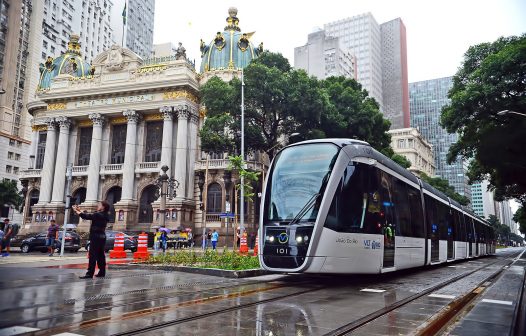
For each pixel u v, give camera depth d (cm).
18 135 9081
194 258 1675
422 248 1650
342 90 3894
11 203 7062
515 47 2409
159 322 659
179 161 4569
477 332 625
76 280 1170
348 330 627
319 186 1168
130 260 1984
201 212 4559
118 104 4944
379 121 3919
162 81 4712
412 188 1647
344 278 1383
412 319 716
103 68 5103
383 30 15875
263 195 1255
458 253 2333
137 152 4941
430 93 17012
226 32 5162
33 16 9494
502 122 2659
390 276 1513
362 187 1238
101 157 5072
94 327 623
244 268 1455
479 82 2580
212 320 686
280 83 3416
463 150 3112
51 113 5231
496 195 4403
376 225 1262
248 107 3578
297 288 1100
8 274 1308
